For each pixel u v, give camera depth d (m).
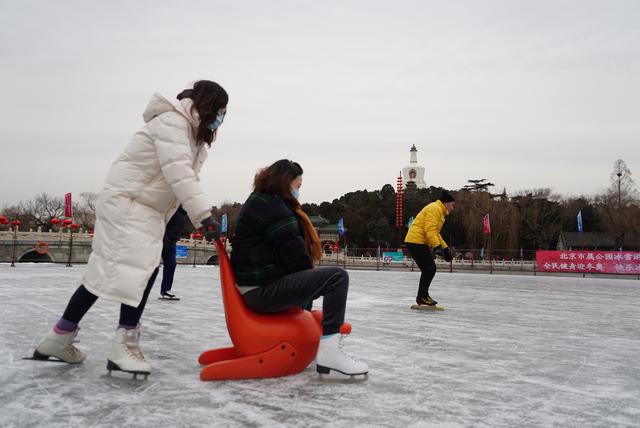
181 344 3.87
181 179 2.69
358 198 85.56
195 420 2.11
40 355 3.01
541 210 65.62
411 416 2.23
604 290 12.64
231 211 81.69
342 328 2.96
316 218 98.62
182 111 2.75
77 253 38.75
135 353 2.79
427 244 7.05
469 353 3.86
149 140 2.77
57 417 2.11
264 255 2.88
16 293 7.49
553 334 4.99
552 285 14.52
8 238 34.34
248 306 2.92
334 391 2.62
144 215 2.79
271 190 2.96
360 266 37.81
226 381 2.78
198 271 18.88
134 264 2.72
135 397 2.42
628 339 4.77
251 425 2.06
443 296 9.71
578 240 63.75
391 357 3.62
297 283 2.84
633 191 62.91
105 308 5.97
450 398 2.56
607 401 2.58
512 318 6.26
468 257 46.72
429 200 75.62
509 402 2.52
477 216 57.09
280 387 2.68
